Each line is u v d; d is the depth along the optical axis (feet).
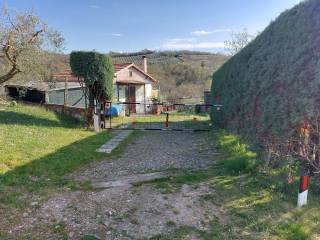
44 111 49.78
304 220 15.60
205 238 14.05
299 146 20.31
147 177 21.16
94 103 44.47
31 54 47.39
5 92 56.13
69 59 44.62
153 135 41.27
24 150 27.04
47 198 17.08
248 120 30.96
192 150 30.55
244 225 15.19
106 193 18.16
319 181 18.99
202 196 17.97
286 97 22.54
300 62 21.44
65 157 26.37
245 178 20.77
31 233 13.70
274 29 27.45
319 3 20.92
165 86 127.54
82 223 14.67
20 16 45.73
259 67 29.37
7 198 16.79
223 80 45.83
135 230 14.39
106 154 28.96
